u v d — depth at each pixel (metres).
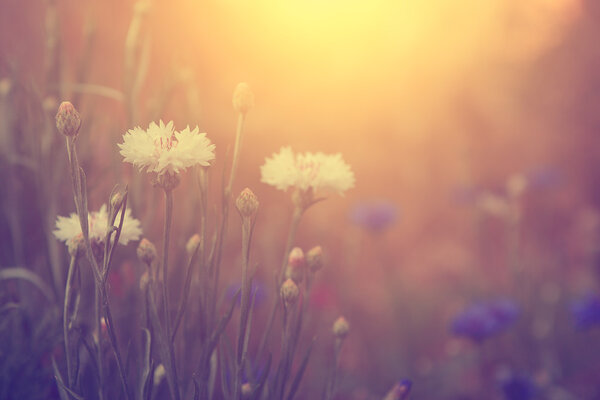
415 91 2.23
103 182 0.98
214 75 1.92
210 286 0.80
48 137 0.93
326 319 1.38
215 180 1.75
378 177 2.19
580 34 2.38
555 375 1.39
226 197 0.80
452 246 2.17
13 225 0.94
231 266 1.43
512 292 1.71
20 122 0.96
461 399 1.39
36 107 0.95
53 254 0.92
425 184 2.24
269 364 0.79
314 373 1.25
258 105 1.98
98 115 1.00
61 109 0.74
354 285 1.60
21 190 0.95
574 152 2.36
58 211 0.93
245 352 0.78
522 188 1.50
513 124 2.32
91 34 0.96
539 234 2.25
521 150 2.32
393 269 1.85
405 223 2.22
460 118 2.29
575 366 1.50
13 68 0.97
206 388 0.81
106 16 1.67
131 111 0.95
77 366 0.79
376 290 1.86
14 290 0.94
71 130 0.74
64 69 0.98
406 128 2.19
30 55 1.34
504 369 1.25
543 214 2.26
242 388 0.79
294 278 0.81
